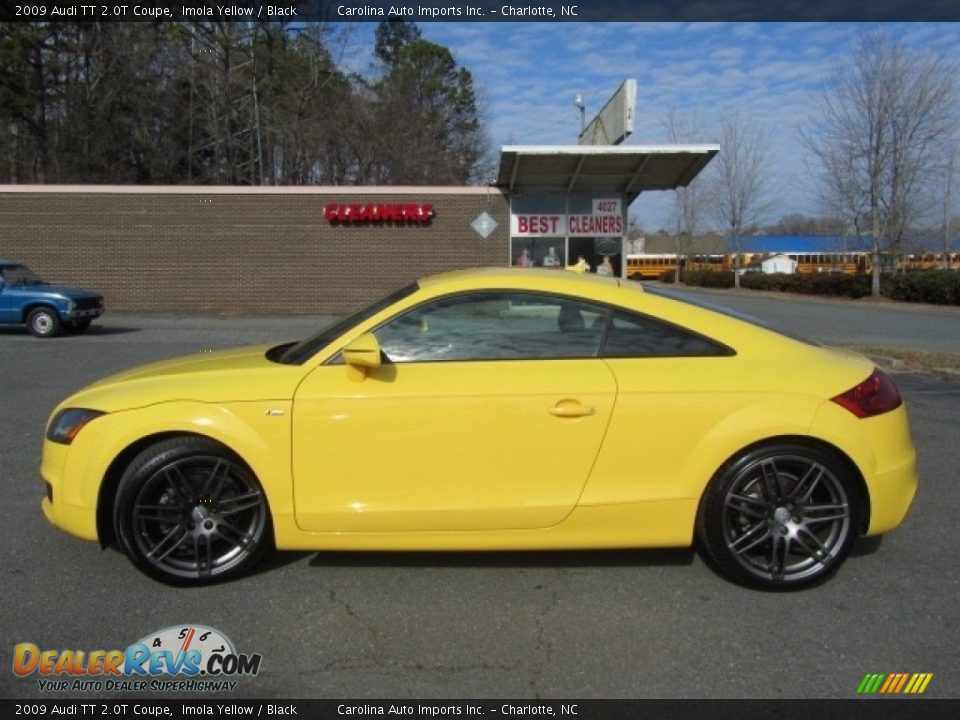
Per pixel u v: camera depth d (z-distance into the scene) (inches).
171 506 138.3
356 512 135.4
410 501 135.6
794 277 1499.8
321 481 135.7
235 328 636.1
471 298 142.7
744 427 134.9
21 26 1128.8
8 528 167.0
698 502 137.3
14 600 134.0
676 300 147.0
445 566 149.3
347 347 134.7
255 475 137.0
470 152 1669.5
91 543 159.3
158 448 136.4
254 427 134.8
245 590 138.6
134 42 1201.4
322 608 132.2
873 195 1177.4
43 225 754.2
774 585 137.9
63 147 1195.3
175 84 1233.4
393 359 139.6
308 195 764.0
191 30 1234.6
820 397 136.7
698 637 122.8
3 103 1136.8
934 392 344.2
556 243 769.6
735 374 137.9
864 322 783.7
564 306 142.6
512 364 138.3
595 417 134.9
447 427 134.4
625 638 122.6
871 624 127.0
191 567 139.3
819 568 138.3
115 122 1210.0
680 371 137.7
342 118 1280.8
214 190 761.0
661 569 148.5
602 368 137.7
